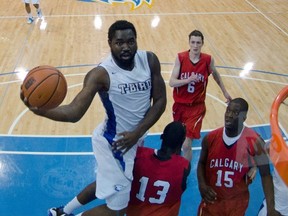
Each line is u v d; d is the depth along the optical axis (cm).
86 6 1091
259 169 284
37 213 379
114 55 242
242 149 281
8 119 548
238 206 300
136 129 261
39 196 400
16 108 577
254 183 361
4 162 450
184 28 929
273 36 888
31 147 482
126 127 267
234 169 288
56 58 750
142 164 273
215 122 542
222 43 839
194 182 409
